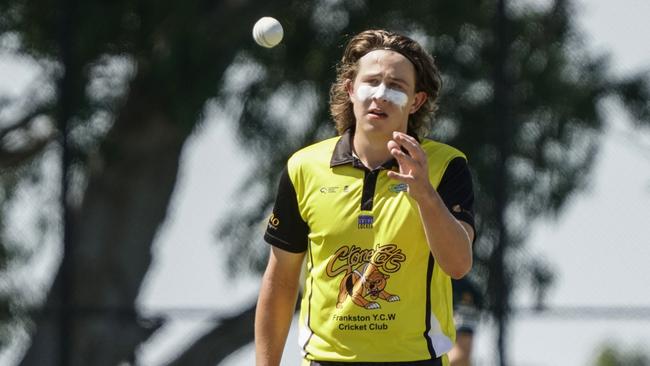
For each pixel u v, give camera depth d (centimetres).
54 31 4388
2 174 4712
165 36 4541
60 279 3781
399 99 1492
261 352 1628
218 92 4534
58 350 3759
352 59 1560
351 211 1499
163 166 4678
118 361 4206
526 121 4456
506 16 3806
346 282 1503
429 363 1509
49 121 4588
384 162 1505
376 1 4634
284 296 1616
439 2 4541
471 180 1537
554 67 4466
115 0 4441
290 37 4656
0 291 4478
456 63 4472
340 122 1605
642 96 4534
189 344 4750
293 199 1554
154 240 4747
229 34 4597
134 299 4719
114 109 4506
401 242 1483
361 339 1503
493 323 3522
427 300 1503
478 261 3994
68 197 3819
